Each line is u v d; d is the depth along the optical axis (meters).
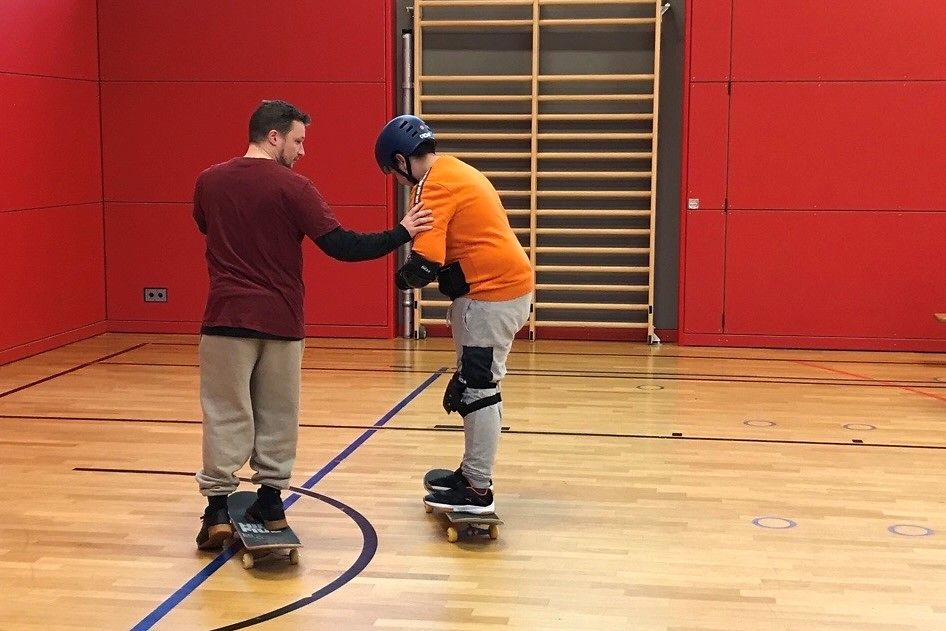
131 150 7.59
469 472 3.35
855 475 4.13
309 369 6.32
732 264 7.23
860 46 6.97
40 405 5.29
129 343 7.25
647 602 2.86
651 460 4.34
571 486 3.97
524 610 2.81
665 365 6.55
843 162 7.07
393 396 5.54
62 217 7.11
